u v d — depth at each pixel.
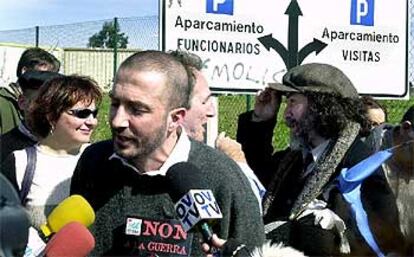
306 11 5.12
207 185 2.40
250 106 6.70
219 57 4.80
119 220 2.49
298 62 5.09
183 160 2.46
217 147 3.43
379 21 5.45
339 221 3.05
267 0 4.96
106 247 2.50
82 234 2.00
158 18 4.64
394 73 5.51
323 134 3.24
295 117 3.30
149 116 2.35
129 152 2.39
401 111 6.69
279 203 3.34
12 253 1.36
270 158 4.24
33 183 3.35
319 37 5.18
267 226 3.17
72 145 3.44
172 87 2.37
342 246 3.05
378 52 5.45
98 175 2.55
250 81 4.91
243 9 4.88
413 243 3.15
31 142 4.13
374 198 3.14
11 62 12.33
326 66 3.36
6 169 3.38
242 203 2.48
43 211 3.31
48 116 3.42
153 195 2.46
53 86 3.45
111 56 11.91
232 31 4.85
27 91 4.23
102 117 6.75
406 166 3.17
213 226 2.38
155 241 2.43
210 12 4.76
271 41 4.98
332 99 3.24
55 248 1.98
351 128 3.23
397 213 3.14
